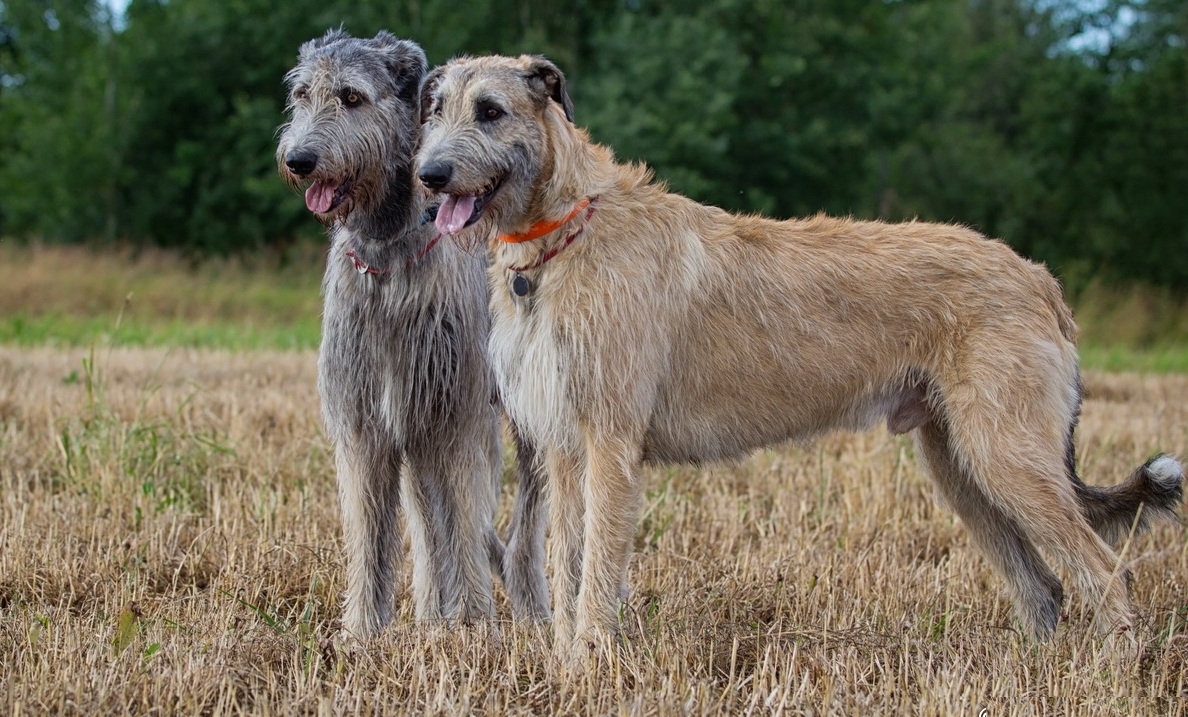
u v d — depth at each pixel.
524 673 4.35
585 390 4.51
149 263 20.56
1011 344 4.77
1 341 13.79
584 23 23.52
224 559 5.64
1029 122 30.73
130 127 23.30
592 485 4.56
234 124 22.70
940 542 6.39
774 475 7.38
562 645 4.49
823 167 22.25
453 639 4.53
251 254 22.58
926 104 24.14
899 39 23.48
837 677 4.08
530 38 21.67
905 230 5.08
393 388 4.83
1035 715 3.97
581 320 4.48
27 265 18.77
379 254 4.81
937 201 29.27
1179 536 6.24
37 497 6.43
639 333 4.57
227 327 16.28
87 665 4.12
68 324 15.52
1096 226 27.30
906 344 4.89
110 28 23.84
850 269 4.90
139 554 5.58
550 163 4.56
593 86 20.94
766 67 21.47
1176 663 4.50
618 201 4.68
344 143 4.73
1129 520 4.96
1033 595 5.11
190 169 22.86
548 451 4.74
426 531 5.14
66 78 23.94
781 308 4.86
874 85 22.50
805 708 3.85
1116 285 25.31
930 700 3.93
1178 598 5.36
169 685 3.98
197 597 5.06
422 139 4.72
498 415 5.35
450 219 4.41
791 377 4.88
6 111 25.59
